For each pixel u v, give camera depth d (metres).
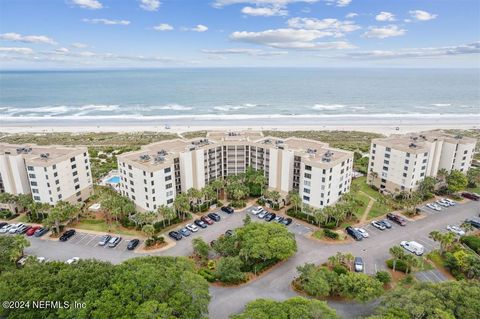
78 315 41.00
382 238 79.19
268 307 46.03
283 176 96.38
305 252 73.44
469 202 99.88
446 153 108.12
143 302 44.69
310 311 44.69
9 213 89.00
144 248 74.94
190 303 45.97
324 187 85.00
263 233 69.56
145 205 85.75
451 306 47.28
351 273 58.50
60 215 78.56
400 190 101.62
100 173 123.62
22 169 90.44
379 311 48.62
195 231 82.25
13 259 63.56
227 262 62.72
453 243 75.19
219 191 107.38
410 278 61.50
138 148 168.00
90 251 73.88
